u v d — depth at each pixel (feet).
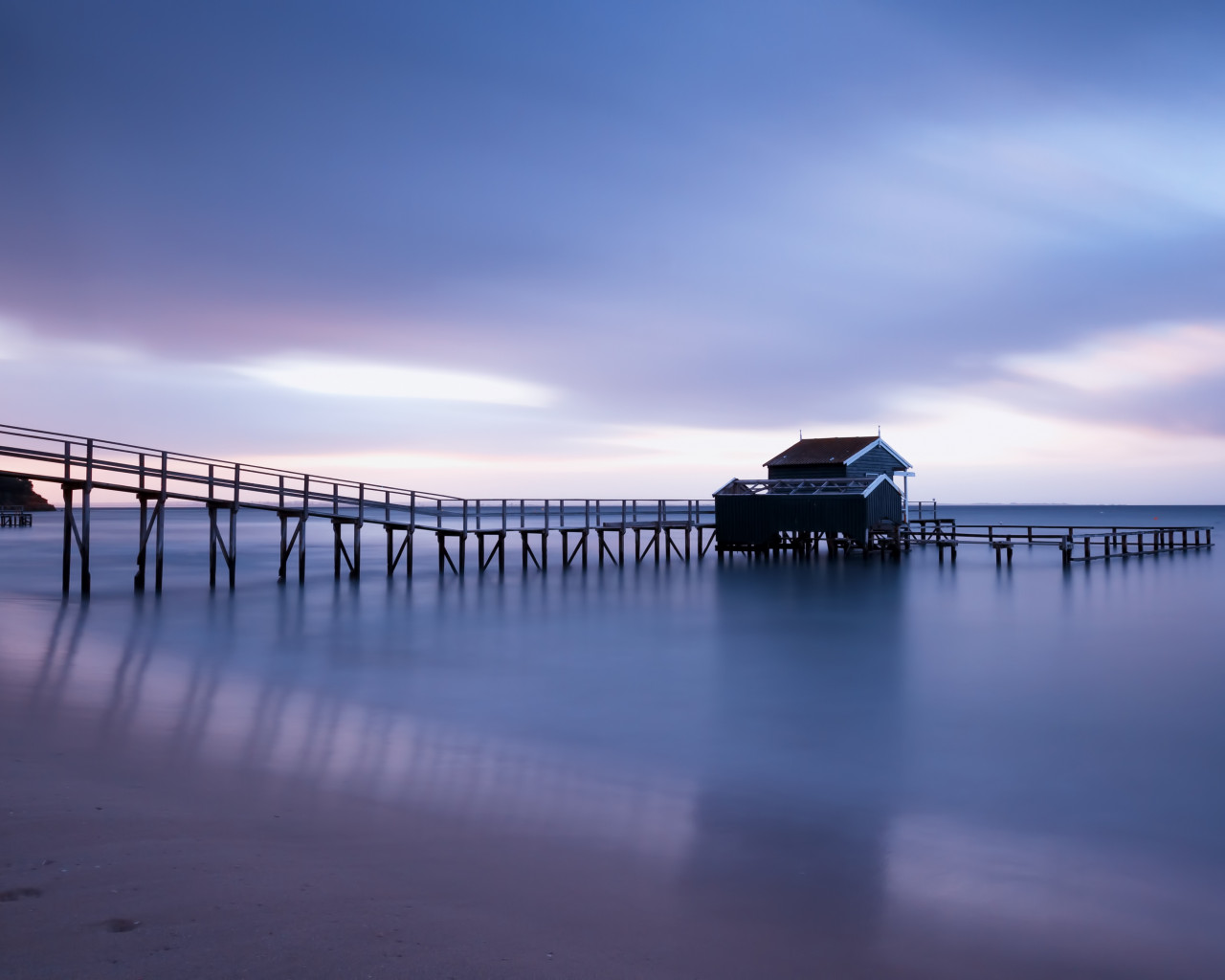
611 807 32.30
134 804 28.43
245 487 102.42
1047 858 28.45
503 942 20.35
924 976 20.40
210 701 47.19
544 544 129.59
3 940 18.51
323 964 18.40
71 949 18.26
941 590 109.29
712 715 48.03
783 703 50.90
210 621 77.66
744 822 31.12
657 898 23.98
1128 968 21.22
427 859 25.59
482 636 73.72
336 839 26.76
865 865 27.35
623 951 20.49
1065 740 43.47
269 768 34.50
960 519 573.74
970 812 33.01
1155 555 172.04
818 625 81.46
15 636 65.26
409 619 82.64
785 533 156.15
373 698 50.78
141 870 22.70
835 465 151.23
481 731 43.70
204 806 28.99
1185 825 31.81
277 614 83.41
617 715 47.83
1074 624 82.69
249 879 22.74
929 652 68.03
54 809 27.14
